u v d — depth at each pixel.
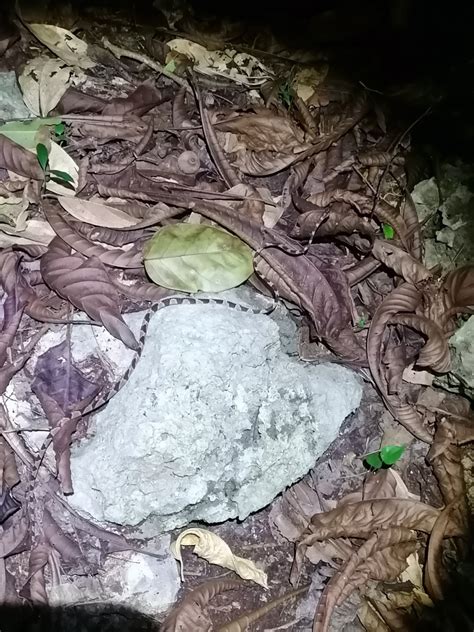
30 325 0.66
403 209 0.86
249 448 0.66
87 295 0.65
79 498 0.63
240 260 0.69
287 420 0.68
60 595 0.63
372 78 1.02
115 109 0.79
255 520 0.72
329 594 0.69
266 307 0.72
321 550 0.72
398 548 0.73
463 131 0.96
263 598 0.70
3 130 0.71
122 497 0.62
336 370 0.75
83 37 0.88
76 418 0.63
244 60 0.97
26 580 0.63
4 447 0.62
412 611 0.72
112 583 0.65
